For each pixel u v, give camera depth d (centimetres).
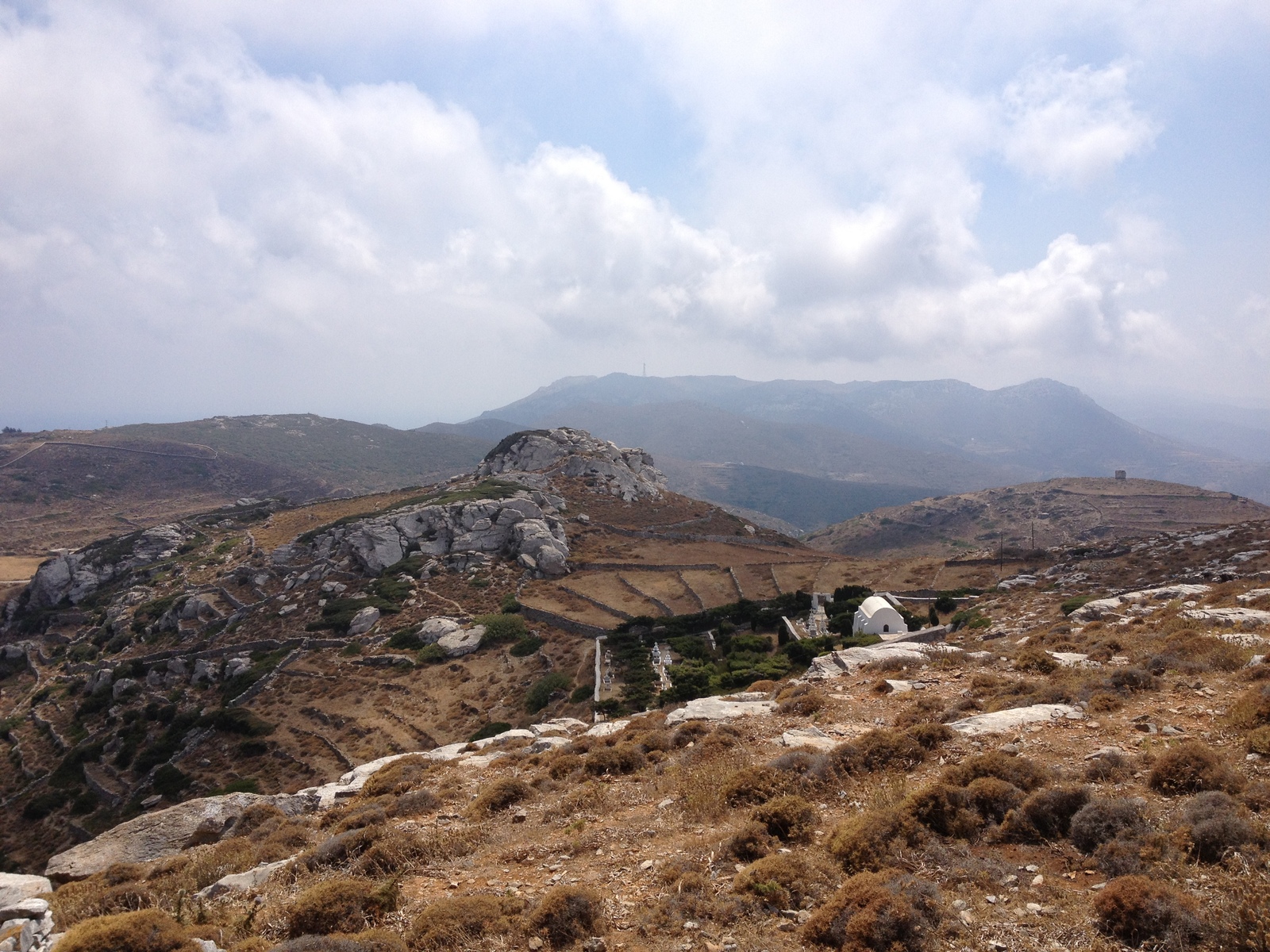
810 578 9275
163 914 998
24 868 5425
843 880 1040
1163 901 804
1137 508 19812
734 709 2389
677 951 899
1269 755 1210
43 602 11762
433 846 1416
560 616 8369
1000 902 923
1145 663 1959
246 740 6431
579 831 1422
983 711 1864
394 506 12400
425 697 6788
